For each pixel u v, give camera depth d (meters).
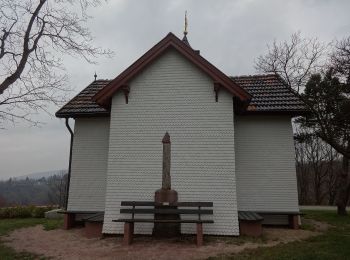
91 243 9.78
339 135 14.96
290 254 7.99
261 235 10.62
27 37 12.27
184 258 7.96
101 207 13.30
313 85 15.20
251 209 12.65
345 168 17.81
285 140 13.00
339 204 17.62
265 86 14.89
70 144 14.37
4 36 12.09
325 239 9.91
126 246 9.23
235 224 10.35
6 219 16.33
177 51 11.70
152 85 11.59
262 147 13.04
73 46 12.90
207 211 9.61
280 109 12.77
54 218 16.05
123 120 11.47
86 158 13.77
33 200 47.97
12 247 9.48
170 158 10.80
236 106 11.97
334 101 15.09
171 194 9.89
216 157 10.84
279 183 12.75
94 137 13.90
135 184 10.99
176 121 11.25
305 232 11.36
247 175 12.91
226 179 10.67
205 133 11.05
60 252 8.82
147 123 11.35
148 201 10.70
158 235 10.27
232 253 8.30
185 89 11.44
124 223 10.28
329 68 15.50
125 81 11.37
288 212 12.27
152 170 11.03
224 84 11.00
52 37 12.69
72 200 13.51
